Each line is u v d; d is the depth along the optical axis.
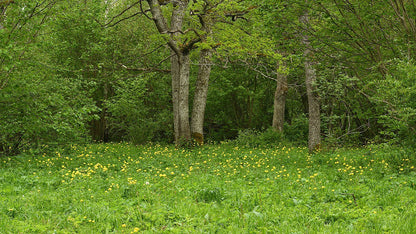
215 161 15.34
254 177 10.88
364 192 8.08
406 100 10.27
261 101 33.53
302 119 28.50
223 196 8.09
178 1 20.42
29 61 13.94
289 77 28.50
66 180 10.25
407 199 7.16
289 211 6.73
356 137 22.36
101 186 9.38
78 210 6.97
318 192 8.27
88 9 16.19
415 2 11.24
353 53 13.22
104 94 29.77
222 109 33.72
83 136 21.36
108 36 25.70
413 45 11.23
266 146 23.20
